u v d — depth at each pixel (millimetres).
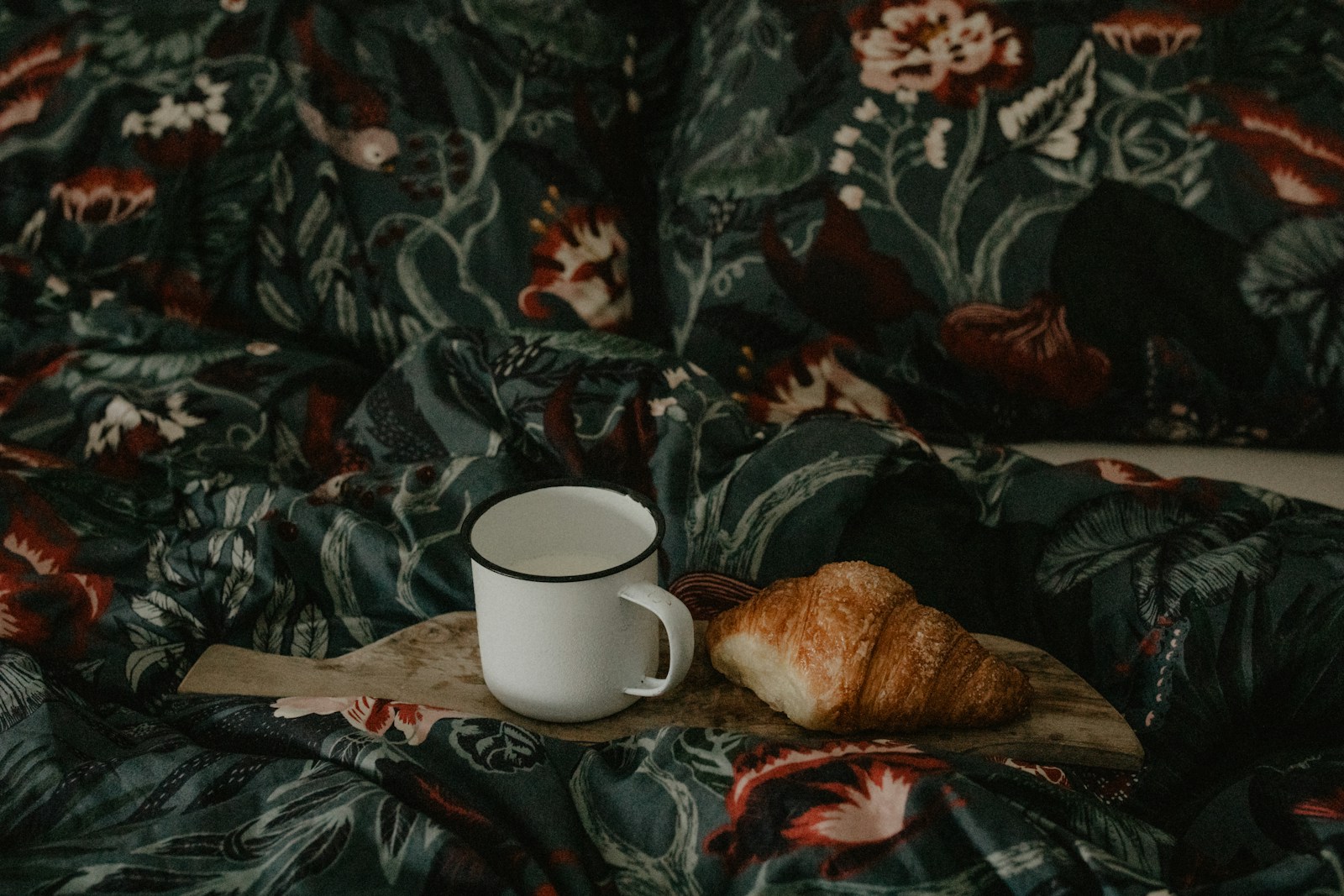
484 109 1170
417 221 1153
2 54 1179
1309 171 1067
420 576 899
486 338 1034
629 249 1189
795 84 1141
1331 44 1104
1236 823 753
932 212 1094
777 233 1112
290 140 1166
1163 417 1081
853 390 1101
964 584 905
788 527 923
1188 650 830
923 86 1118
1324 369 1044
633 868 720
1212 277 1060
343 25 1179
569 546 828
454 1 1188
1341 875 678
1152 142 1092
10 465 982
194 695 818
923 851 694
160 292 1152
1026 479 981
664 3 1265
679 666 770
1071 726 798
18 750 757
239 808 721
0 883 701
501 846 713
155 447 1017
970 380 1092
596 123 1201
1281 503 939
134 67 1171
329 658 846
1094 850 696
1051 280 1076
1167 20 1117
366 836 703
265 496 943
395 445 1005
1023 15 1125
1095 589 886
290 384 1075
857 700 774
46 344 1118
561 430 964
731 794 724
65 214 1148
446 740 758
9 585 867
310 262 1159
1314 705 820
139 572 916
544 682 784
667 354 1012
